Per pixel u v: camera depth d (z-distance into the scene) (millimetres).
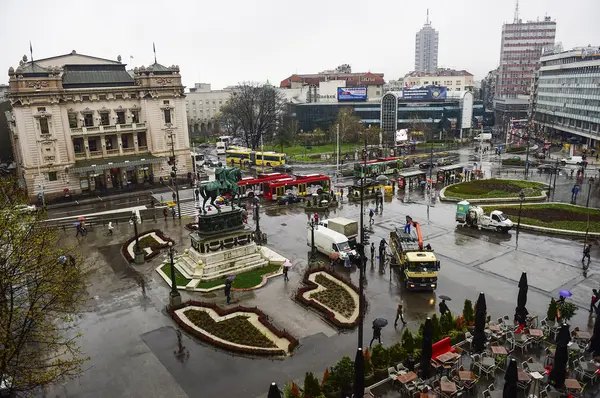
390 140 162750
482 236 54281
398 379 25625
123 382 27609
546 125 170875
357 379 22688
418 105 170000
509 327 31172
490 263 45719
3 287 24938
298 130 178000
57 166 78812
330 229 50344
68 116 80500
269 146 155375
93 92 82250
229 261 44438
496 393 24797
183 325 33750
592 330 32531
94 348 31484
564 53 152500
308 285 40688
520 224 56719
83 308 37562
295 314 35844
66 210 73188
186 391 26609
